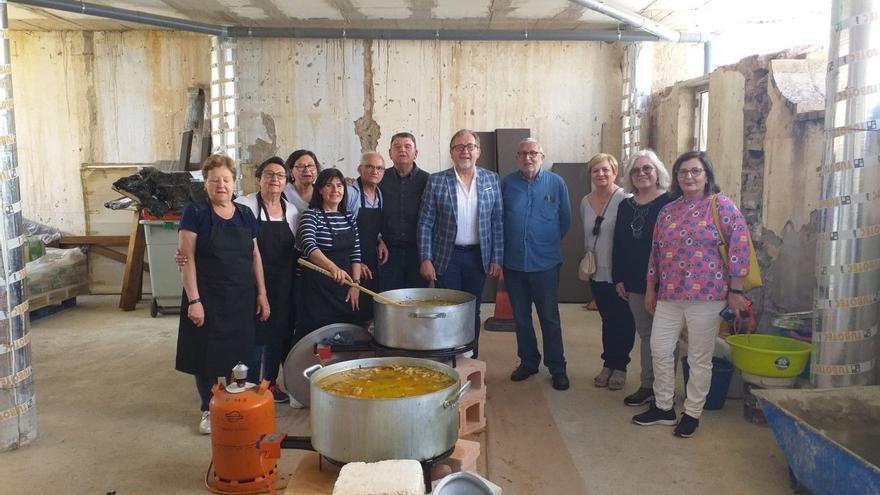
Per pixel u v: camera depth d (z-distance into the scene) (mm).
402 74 6910
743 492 2855
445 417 2111
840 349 3176
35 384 4312
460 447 2547
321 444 2105
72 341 5344
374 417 2002
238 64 6844
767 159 4414
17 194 3355
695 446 3309
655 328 3504
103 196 7207
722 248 3268
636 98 6629
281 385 4191
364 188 4094
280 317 3744
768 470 3047
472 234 4035
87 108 7164
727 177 4945
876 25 3008
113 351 5066
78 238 6977
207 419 3498
